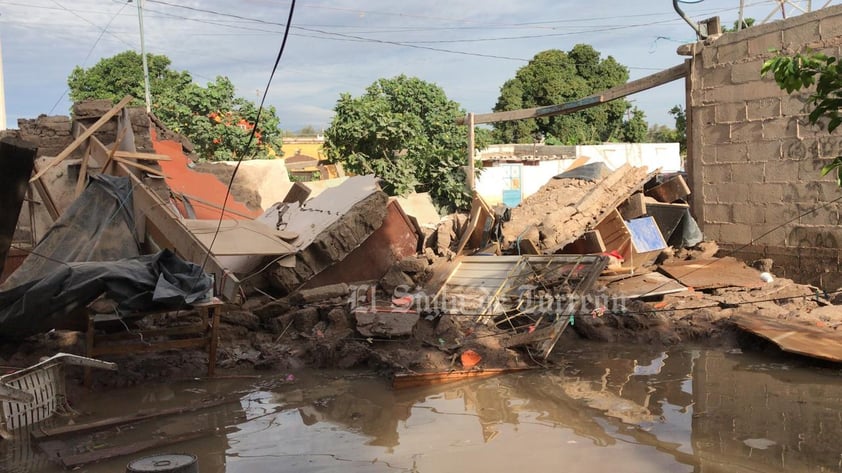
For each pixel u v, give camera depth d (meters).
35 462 5.96
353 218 11.15
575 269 10.20
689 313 10.52
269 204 16.95
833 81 5.49
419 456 5.89
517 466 5.58
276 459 5.92
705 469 5.41
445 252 12.64
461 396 7.69
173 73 33.28
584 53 41.22
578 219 12.55
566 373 8.50
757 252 12.72
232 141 21.98
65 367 8.11
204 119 22.00
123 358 8.84
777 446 5.88
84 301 7.86
